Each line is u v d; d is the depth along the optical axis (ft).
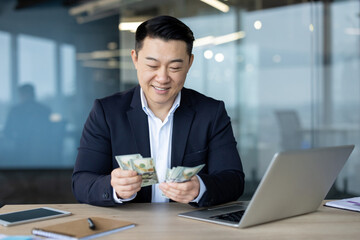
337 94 16.85
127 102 6.06
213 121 6.05
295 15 16.65
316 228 4.19
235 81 16.74
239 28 16.70
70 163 19.81
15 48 19.45
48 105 19.61
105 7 19.03
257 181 16.84
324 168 4.54
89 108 19.54
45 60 19.51
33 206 5.19
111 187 4.92
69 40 19.38
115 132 5.82
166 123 5.95
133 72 19.11
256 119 16.75
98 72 19.33
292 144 16.74
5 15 19.39
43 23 19.40
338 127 16.85
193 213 4.73
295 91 16.74
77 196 5.38
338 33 16.78
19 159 19.77
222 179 5.36
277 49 16.66
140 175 4.64
